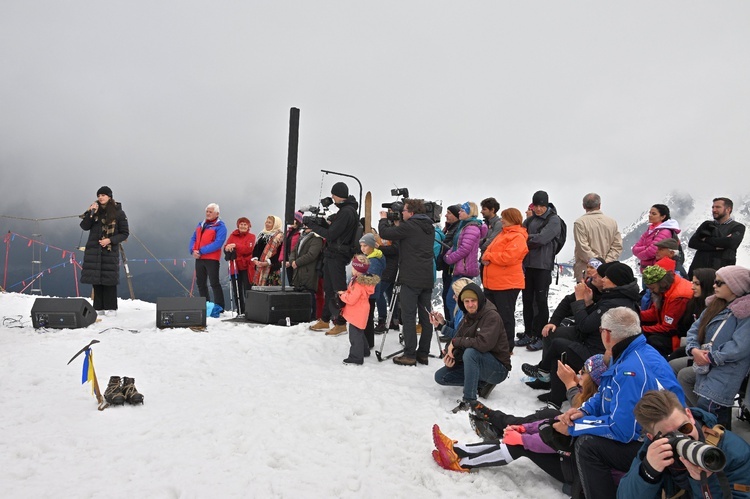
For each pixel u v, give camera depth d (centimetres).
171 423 478
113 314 984
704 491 267
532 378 620
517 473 416
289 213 902
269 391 572
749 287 435
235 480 380
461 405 539
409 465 424
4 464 397
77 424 475
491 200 817
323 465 416
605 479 353
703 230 697
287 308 889
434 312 630
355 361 684
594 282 560
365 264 681
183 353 711
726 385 432
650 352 365
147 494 359
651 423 295
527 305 793
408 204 675
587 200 773
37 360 648
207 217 1018
